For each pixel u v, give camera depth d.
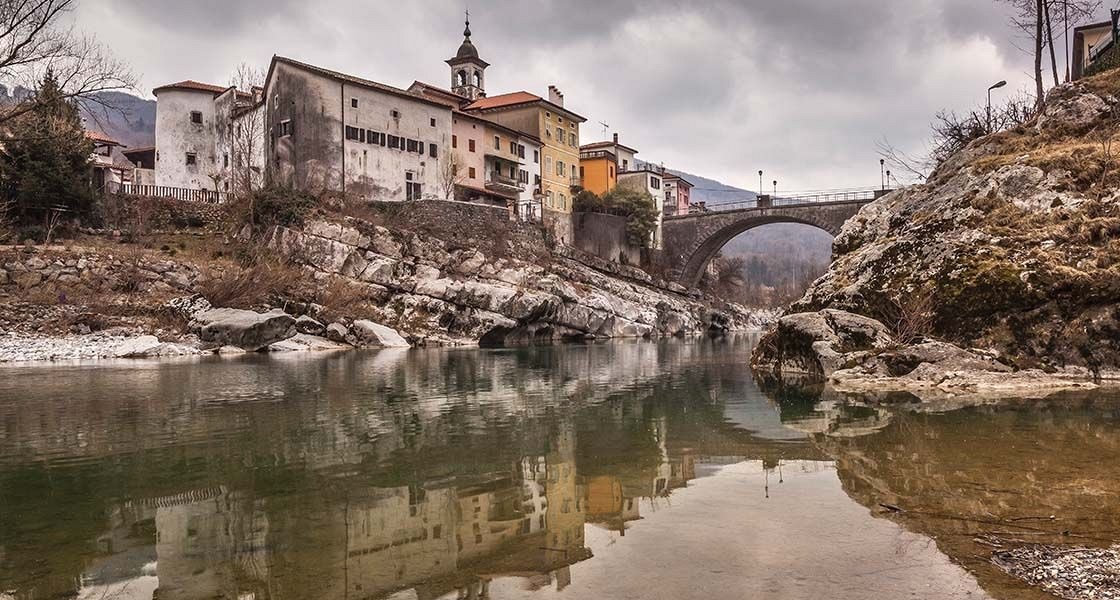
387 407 15.34
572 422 13.21
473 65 98.00
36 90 36.28
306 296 47.03
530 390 19.09
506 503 7.38
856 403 14.92
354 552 5.80
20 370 24.41
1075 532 6.01
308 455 10.02
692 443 10.86
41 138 45.19
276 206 53.72
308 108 60.31
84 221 47.50
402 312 51.47
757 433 11.65
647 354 38.53
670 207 115.75
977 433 10.88
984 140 25.20
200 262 45.72
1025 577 5.04
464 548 5.88
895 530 6.15
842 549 5.68
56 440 11.21
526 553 5.73
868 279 22.38
